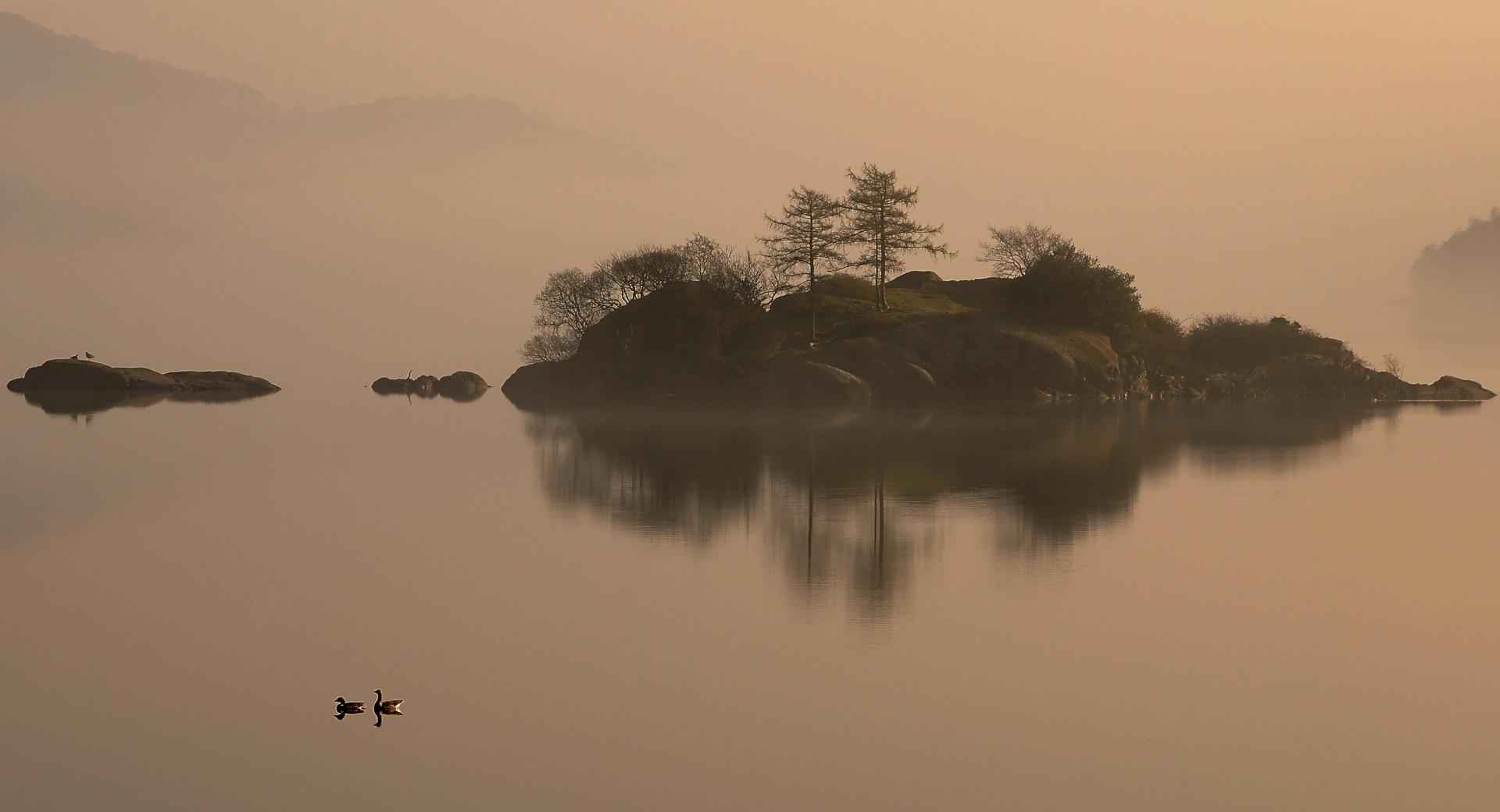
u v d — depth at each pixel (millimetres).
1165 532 128250
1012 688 76062
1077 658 82062
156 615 94750
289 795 61000
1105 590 101312
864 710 72250
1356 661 81562
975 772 63469
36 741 68000
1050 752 66062
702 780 62500
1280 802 60250
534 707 73000
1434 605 96188
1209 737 68250
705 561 114188
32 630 90562
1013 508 144750
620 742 67562
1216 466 188375
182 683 77875
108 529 134500
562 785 62031
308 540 126938
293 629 90375
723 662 81250
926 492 158375
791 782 62312
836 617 92875
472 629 89938
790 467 187750
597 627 90312
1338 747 66750
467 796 60906
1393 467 188125
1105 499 151750
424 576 108125
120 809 59531
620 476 178000
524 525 134500
